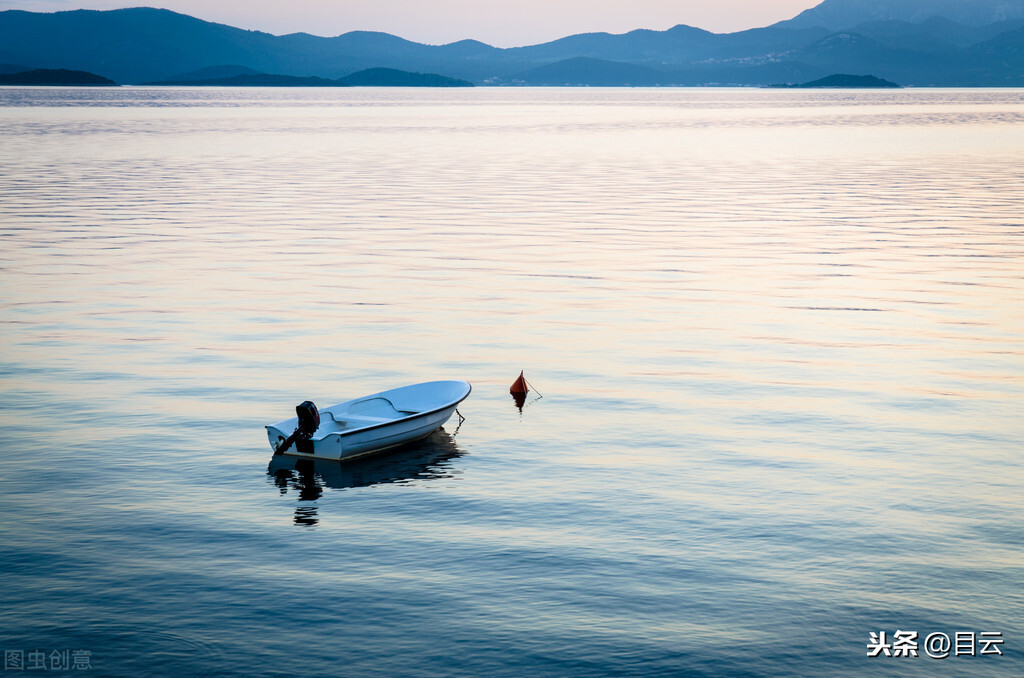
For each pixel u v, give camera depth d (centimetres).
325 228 4209
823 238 3941
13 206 4850
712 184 6028
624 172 6869
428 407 1866
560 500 1492
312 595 1204
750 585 1224
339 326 2581
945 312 2720
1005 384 2081
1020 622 1148
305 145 9650
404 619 1150
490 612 1163
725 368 2212
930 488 1530
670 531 1377
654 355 2320
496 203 5066
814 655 1082
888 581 1235
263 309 2764
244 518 1432
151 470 1619
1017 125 13688
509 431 1820
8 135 10762
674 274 3250
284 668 1060
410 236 4009
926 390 2044
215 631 1129
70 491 1526
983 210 4725
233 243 3831
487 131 12650
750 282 3120
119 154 8244
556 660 1070
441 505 1480
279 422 1703
